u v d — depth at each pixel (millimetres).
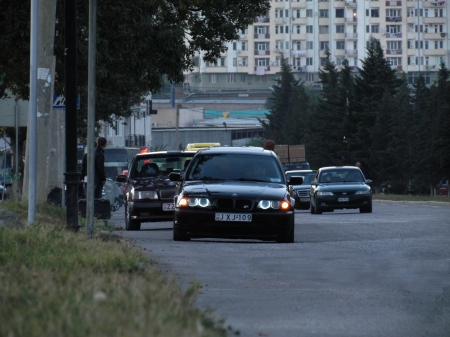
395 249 46406
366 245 49094
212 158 54000
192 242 50219
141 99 161750
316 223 76938
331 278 33656
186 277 33000
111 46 93000
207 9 97438
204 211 48594
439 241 52156
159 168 73312
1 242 32312
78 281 23406
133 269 29359
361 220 82438
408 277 34062
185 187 50688
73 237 38094
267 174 52969
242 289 30188
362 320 24062
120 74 99000
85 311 18062
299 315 24859
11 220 39969
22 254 29547
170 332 16328
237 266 37344
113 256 30781
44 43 73750
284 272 35438
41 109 74375
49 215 64188
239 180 52344
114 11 91250
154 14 95250
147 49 96062
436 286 31359
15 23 86938
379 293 29500
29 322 16688
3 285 21500
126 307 19156
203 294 28719
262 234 48781
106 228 61781
